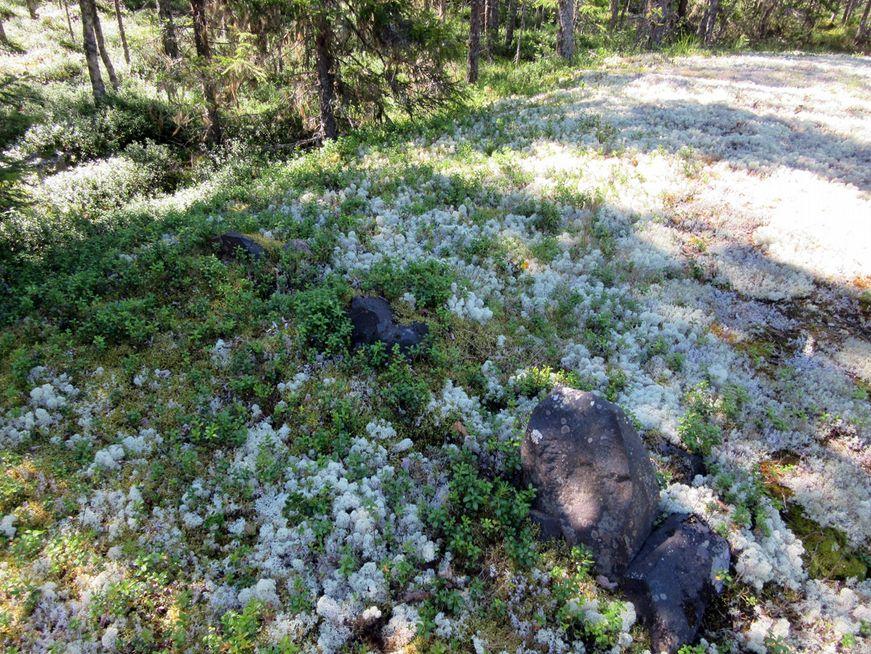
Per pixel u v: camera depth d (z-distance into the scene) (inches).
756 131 137.3
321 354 75.4
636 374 75.9
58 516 57.7
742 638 52.9
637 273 92.7
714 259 95.8
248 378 69.9
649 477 58.4
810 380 76.8
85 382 70.9
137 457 63.4
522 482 61.7
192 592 53.1
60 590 52.1
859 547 60.7
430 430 67.9
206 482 61.3
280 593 53.7
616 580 55.5
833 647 52.8
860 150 129.4
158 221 106.1
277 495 60.6
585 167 122.3
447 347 77.7
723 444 68.1
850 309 87.7
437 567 56.5
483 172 121.8
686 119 144.4
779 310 88.2
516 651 50.9
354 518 58.1
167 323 79.4
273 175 132.4
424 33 146.9
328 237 95.6
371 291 83.4
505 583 55.1
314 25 141.3
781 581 57.1
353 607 52.4
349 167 127.3
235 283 86.6
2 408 66.7
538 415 60.7
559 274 93.0
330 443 65.3
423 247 98.1
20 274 90.1
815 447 68.6
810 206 106.2
